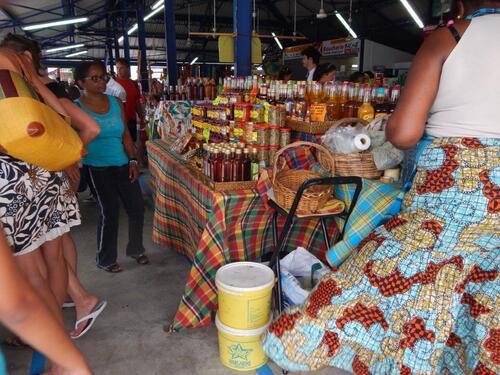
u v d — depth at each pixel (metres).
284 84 2.61
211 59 26.55
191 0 15.27
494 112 1.29
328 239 2.18
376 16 13.61
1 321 0.65
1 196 1.42
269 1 16.95
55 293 1.81
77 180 2.48
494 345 1.46
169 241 3.27
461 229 1.34
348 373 1.97
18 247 1.51
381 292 1.48
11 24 7.52
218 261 2.12
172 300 2.64
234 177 2.18
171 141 3.66
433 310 1.40
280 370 2.00
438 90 1.35
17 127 1.27
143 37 11.22
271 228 2.29
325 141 2.19
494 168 1.29
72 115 1.96
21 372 1.97
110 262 2.98
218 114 2.79
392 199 1.80
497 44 1.26
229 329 1.90
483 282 1.48
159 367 2.01
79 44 21.16
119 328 2.33
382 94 2.55
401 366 1.47
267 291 1.88
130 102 6.09
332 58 13.64
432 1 9.08
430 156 1.38
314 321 1.60
